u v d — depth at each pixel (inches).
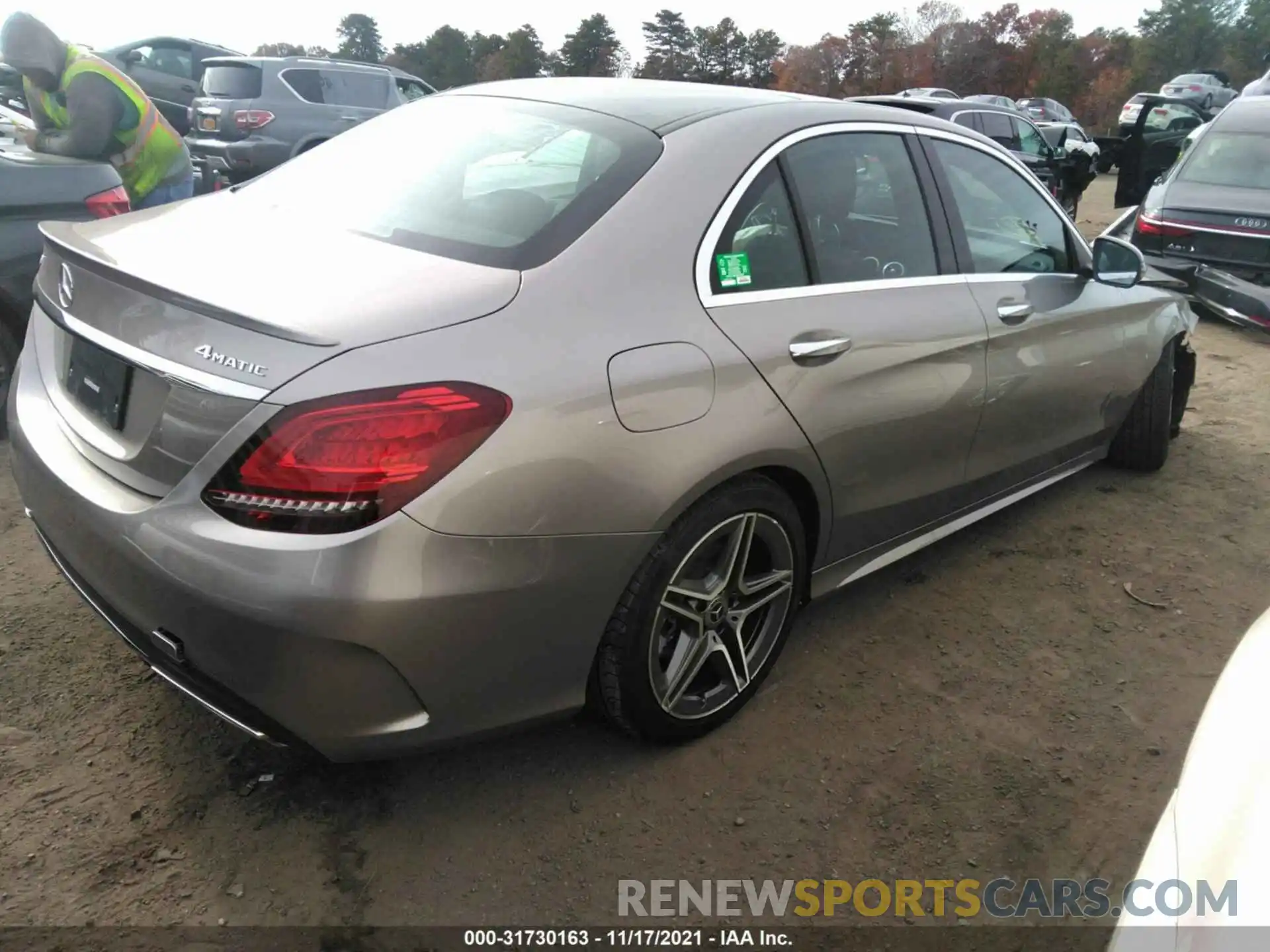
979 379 116.7
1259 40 2655.0
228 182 393.4
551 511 73.5
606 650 85.1
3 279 153.3
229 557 67.3
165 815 84.4
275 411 66.2
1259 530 155.6
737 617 96.1
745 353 87.6
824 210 101.4
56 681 100.3
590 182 88.0
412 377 68.2
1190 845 51.0
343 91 417.7
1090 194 700.7
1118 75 2603.3
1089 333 138.7
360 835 84.1
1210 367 251.4
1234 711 56.2
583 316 78.1
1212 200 293.4
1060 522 155.3
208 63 402.0
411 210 89.5
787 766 95.9
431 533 68.1
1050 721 105.7
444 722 75.4
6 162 156.3
